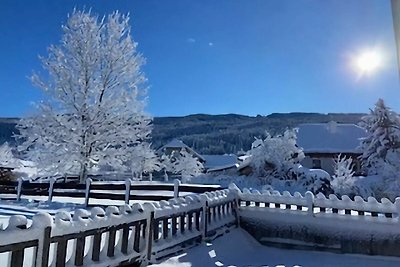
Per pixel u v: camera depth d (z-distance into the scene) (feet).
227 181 79.97
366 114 90.89
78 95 57.67
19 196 46.37
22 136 56.90
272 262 22.79
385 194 61.21
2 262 14.88
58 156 56.49
